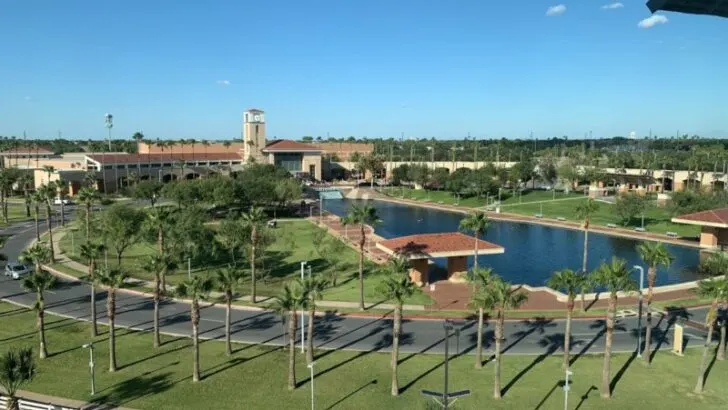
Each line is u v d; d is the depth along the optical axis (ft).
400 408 120.67
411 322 178.91
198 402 122.93
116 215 249.96
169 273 239.71
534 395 126.62
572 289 132.05
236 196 416.26
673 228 356.38
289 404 122.42
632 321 179.73
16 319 177.27
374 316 185.06
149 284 221.87
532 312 187.62
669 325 175.42
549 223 399.65
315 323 178.29
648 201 397.39
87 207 259.39
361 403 122.83
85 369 139.95
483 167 578.66
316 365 143.64
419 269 224.12
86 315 182.70
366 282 228.02
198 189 400.06
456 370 140.26
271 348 155.12
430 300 203.41
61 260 257.34
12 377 105.40
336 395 126.72
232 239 242.17
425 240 231.71
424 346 157.38
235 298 204.23
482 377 136.26
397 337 126.31
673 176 537.24
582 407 121.19
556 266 276.41
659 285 236.22
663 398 125.59
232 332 168.45
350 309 191.62
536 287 225.56
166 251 215.51
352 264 261.85
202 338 162.91
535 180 621.72
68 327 170.91
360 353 151.94
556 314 185.06
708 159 539.29
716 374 138.00
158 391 127.85
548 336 165.48
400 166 650.84
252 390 128.88
